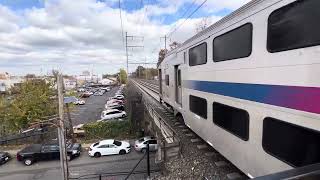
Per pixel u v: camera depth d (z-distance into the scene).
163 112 17.30
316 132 3.77
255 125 5.46
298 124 4.14
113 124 31.20
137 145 24.59
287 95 4.39
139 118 31.59
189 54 10.29
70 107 35.22
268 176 1.41
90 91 90.88
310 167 1.52
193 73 9.80
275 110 4.74
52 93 32.88
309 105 3.90
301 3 4.05
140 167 20.59
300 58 4.08
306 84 3.95
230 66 6.57
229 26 6.54
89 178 19.39
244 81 5.86
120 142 25.22
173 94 13.59
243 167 6.08
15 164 23.98
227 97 6.78
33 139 29.61
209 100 8.14
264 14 5.02
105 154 24.33
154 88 40.06
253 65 5.46
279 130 4.64
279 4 4.56
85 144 28.50
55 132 27.08
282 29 4.50
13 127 30.58
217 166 7.88
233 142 6.54
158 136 15.77
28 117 30.42
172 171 10.04
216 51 7.45
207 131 8.45
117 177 19.11
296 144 4.21
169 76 14.68
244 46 5.82
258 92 5.30
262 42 5.10
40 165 23.38
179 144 11.02
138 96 33.62
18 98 31.45
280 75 4.57
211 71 7.89
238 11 6.05
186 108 11.03
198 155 9.21
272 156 4.89
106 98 74.25
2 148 28.36
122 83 135.50
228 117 6.79
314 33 3.79
